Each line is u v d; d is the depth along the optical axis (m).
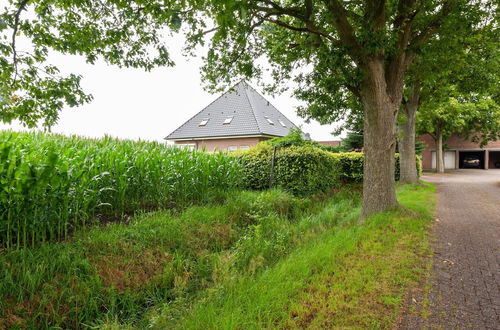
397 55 6.29
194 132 23.00
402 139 13.50
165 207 6.20
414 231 5.12
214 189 7.85
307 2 5.35
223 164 8.06
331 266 3.46
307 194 9.24
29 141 5.60
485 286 3.21
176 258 4.06
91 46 5.03
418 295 2.98
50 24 4.65
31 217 3.47
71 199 4.15
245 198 7.37
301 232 5.54
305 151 9.56
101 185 5.05
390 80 6.41
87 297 2.93
